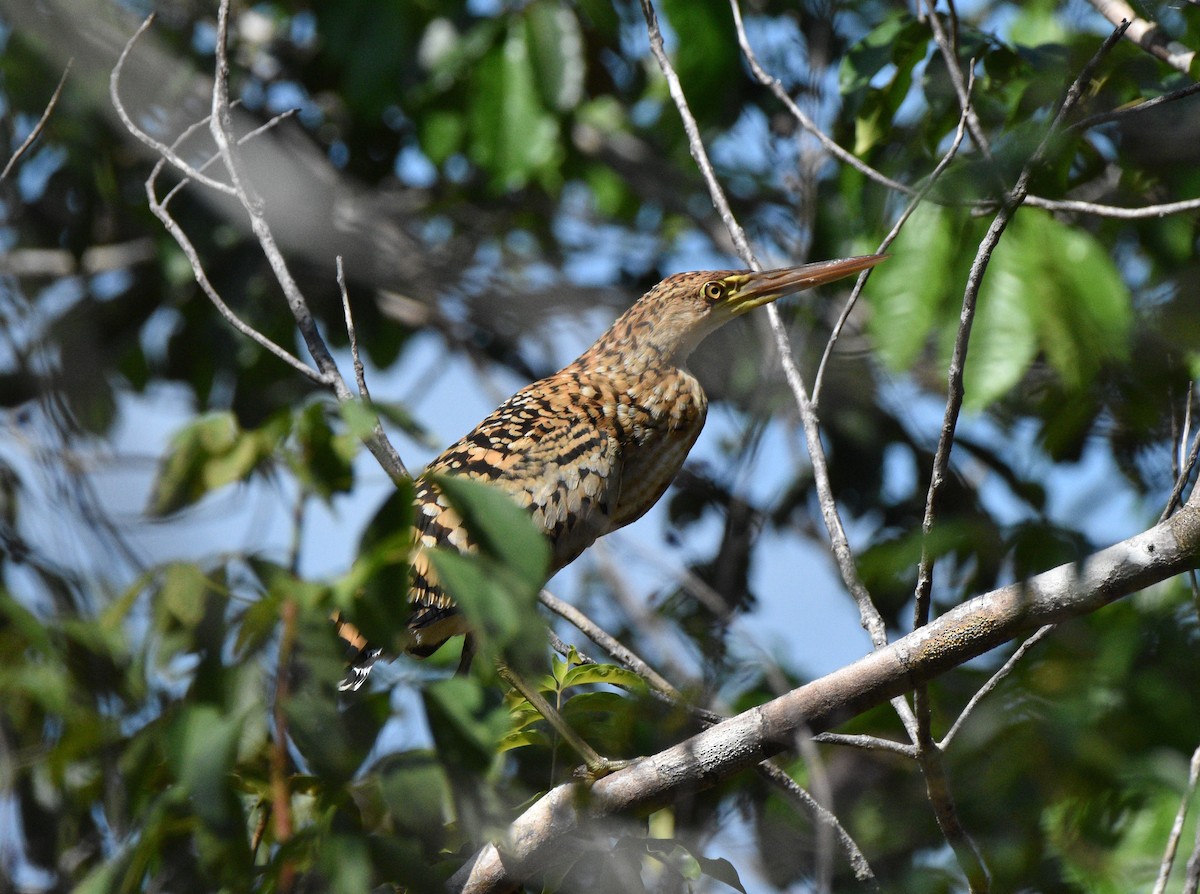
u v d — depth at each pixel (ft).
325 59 43.52
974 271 20.86
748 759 21.72
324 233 44.11
